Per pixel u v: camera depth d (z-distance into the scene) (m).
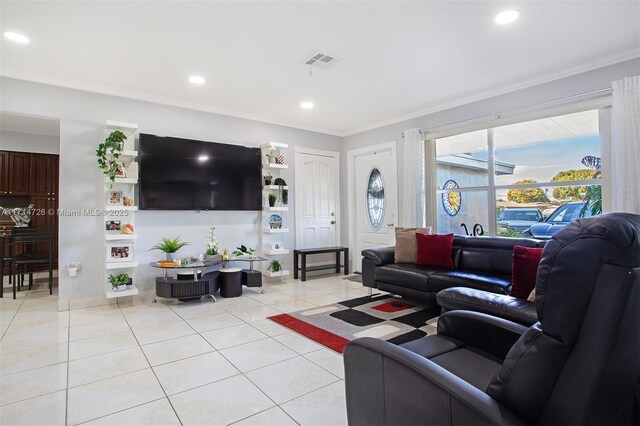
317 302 3.98
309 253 5.32
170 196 4.25
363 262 4.22
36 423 1.72
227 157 4.74
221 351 2.58
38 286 5.03
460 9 2.46
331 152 6.00
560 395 0.85
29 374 2.23
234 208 4.79
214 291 4.09
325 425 1.70
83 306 3.79
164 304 3.91
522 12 2.50
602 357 0.80
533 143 3.94
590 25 2.67
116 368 2.31
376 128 5.55
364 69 3.46
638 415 1.11
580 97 3.41
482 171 4.36
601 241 0.82
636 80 2.94
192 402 1.90
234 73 3.52
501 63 3.34
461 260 3.82
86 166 3.82
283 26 2.66
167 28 2.67
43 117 3.65
